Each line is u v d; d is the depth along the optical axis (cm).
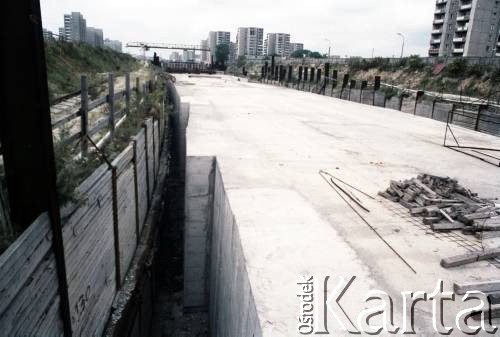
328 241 530
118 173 849
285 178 839
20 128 436
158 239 1253
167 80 4147
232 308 571
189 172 994
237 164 927
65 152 598
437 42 10281
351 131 1488
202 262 1033
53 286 489
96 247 684
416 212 657
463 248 550
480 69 3688
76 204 574
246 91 3434
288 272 449
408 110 2233
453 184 711
